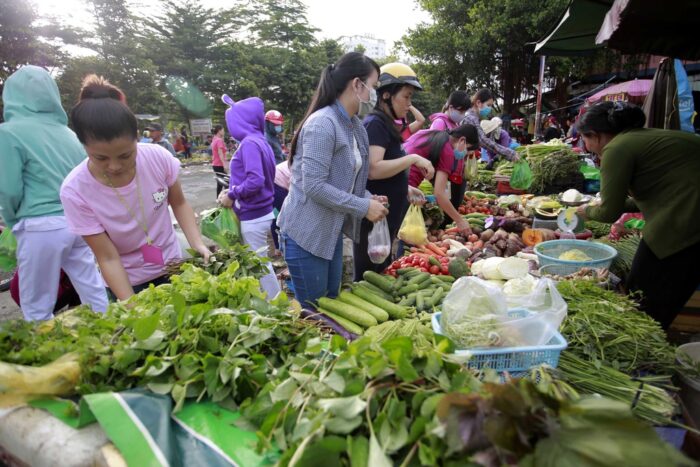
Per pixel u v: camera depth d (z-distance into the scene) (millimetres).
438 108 32688
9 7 20531
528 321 1660
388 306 2516
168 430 1149
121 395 1204
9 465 1316
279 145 7391
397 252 4141
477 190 6629
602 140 2965
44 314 3088
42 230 2887
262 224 4043
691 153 2602
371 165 3109
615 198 2764
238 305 1721
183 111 37188
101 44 30328
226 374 1311
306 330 1635
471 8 17688
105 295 3295
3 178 2742
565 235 3846
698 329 3355
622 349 1931
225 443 1150
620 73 15711
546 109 20188
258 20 44312
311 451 941
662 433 1579
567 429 865
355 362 1145
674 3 2953
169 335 1477
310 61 39844
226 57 38000
